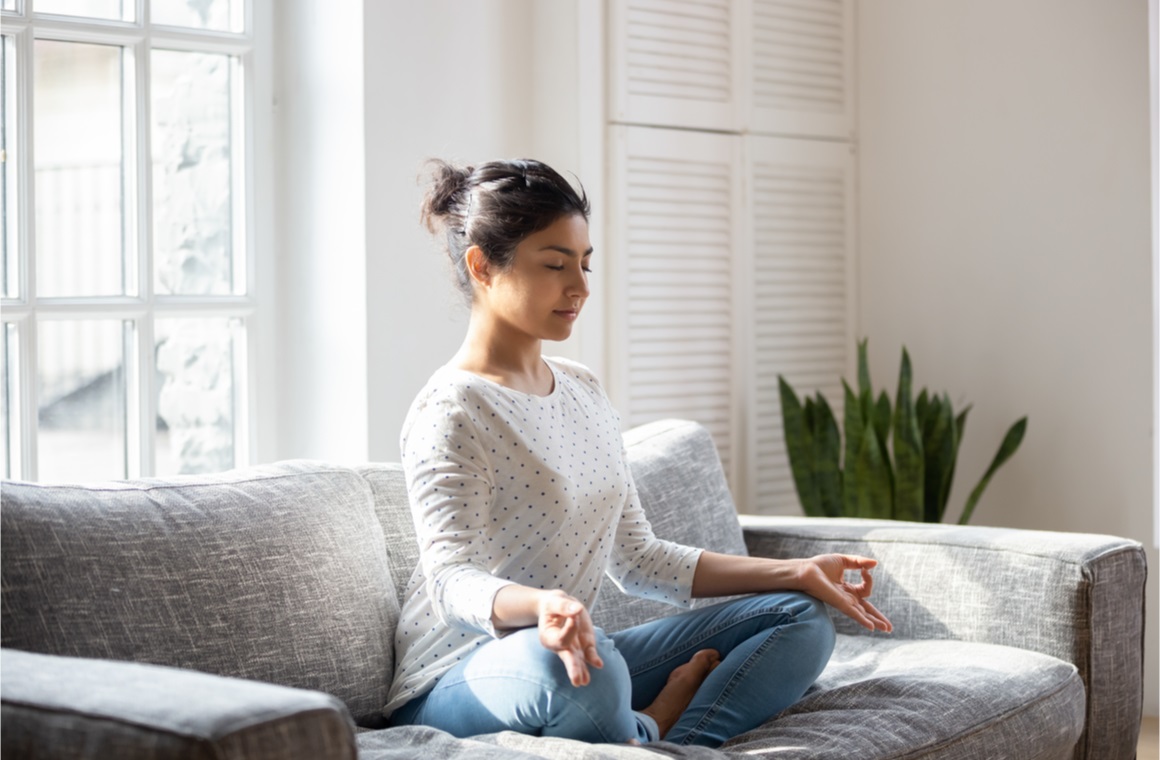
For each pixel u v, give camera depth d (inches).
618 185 131.1
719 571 81.3
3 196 100.5
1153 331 128.4
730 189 142.8
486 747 63.1
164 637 69.5
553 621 63.1
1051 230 139.4
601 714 65.7
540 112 129.2
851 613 78.4
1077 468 137.6
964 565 93.6
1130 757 92.6
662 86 135.0
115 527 71.1
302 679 73.9
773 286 147.7
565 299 74.7
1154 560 131.6
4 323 100.3
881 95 154.8
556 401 77.1
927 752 73.1
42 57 103.0
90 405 106.3
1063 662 87.2
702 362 140.5
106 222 106.9
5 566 66.2
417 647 76.9
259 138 115.3
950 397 149.5
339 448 114.0
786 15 148.0
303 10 115.3
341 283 113.4
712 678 76.0
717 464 107.8
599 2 128.8
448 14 119.0
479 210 74.8
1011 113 142.6
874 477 132.7
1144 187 131.3
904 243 153.3
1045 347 140.1
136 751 45.4
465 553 69.3
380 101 112.9
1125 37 132.6
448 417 71.6
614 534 79.0
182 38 109.9
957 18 147.0
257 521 76.7
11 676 51.2
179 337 111.7
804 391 151.3
